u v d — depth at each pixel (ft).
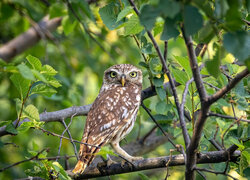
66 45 51.70
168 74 27.61
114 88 39.81
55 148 35.78
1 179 36.81
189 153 24.58
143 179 30.60
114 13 32.22
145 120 41.91
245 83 32.53
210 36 18.12
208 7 17.40
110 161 31.04
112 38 50.83
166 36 19.08
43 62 45.85
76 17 29.45
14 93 42.78
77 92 45.21
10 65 20.77
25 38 31.55
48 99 42.65
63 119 35.83
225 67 34.01
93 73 53.36
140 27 28.91
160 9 15.47
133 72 41.39
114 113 35.37
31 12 39.58
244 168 26.89
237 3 15.57
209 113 22.48
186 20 15.79
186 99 29.99
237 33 16.48
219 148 33.96
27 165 35.27
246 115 32.99
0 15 38.19
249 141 29.55
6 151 36.83
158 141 49.03
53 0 38.55
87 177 31.09
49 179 26.55
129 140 52.47
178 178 43.04
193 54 21.77
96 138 33.37
